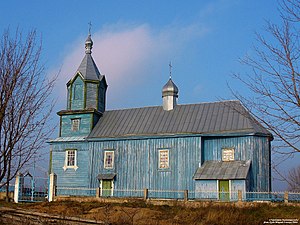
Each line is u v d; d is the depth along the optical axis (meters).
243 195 30.16
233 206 25.34
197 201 27.81
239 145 33.53
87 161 37.84
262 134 33.22
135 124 37.75
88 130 39.19
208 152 34.34
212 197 31.45
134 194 35.16
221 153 33.91
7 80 9.11
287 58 9.66
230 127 33.88
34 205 26.78
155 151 35.47
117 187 36.00
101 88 41.94
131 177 35.75
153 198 33.50
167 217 22.73
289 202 26.36
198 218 22.28
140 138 36.09
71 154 38.69
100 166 37.09
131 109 40.28
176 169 34.31
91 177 37.12
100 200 30.23
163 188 34.38
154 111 38.81
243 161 33.00
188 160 34.06
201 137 34.25
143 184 35.16
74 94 41.28
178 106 38.31
